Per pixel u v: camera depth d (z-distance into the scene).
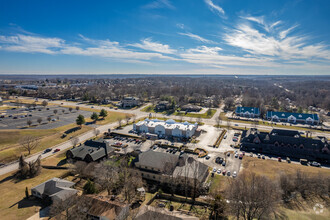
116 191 71.38
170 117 192.38
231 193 58.72
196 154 109.19
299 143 108.81
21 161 83.25
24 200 66.12
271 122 176.88
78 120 152.25
